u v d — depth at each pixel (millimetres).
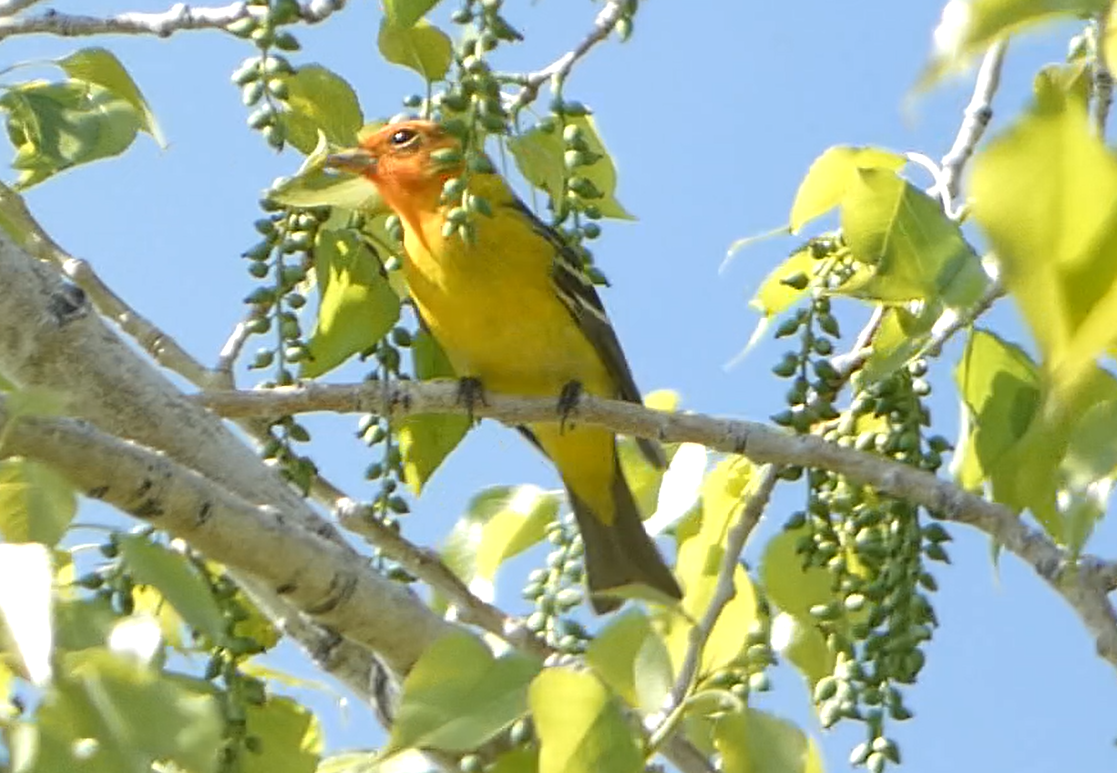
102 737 5625
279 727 8492
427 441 11016
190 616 6309
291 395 9773
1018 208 3180
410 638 8539
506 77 10242
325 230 10422
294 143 10914
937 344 9398
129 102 10469
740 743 7059
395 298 10383
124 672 5715
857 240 8586
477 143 9539
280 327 10070
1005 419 9055
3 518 6164
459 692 6301
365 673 9508
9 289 8648
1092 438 6773
